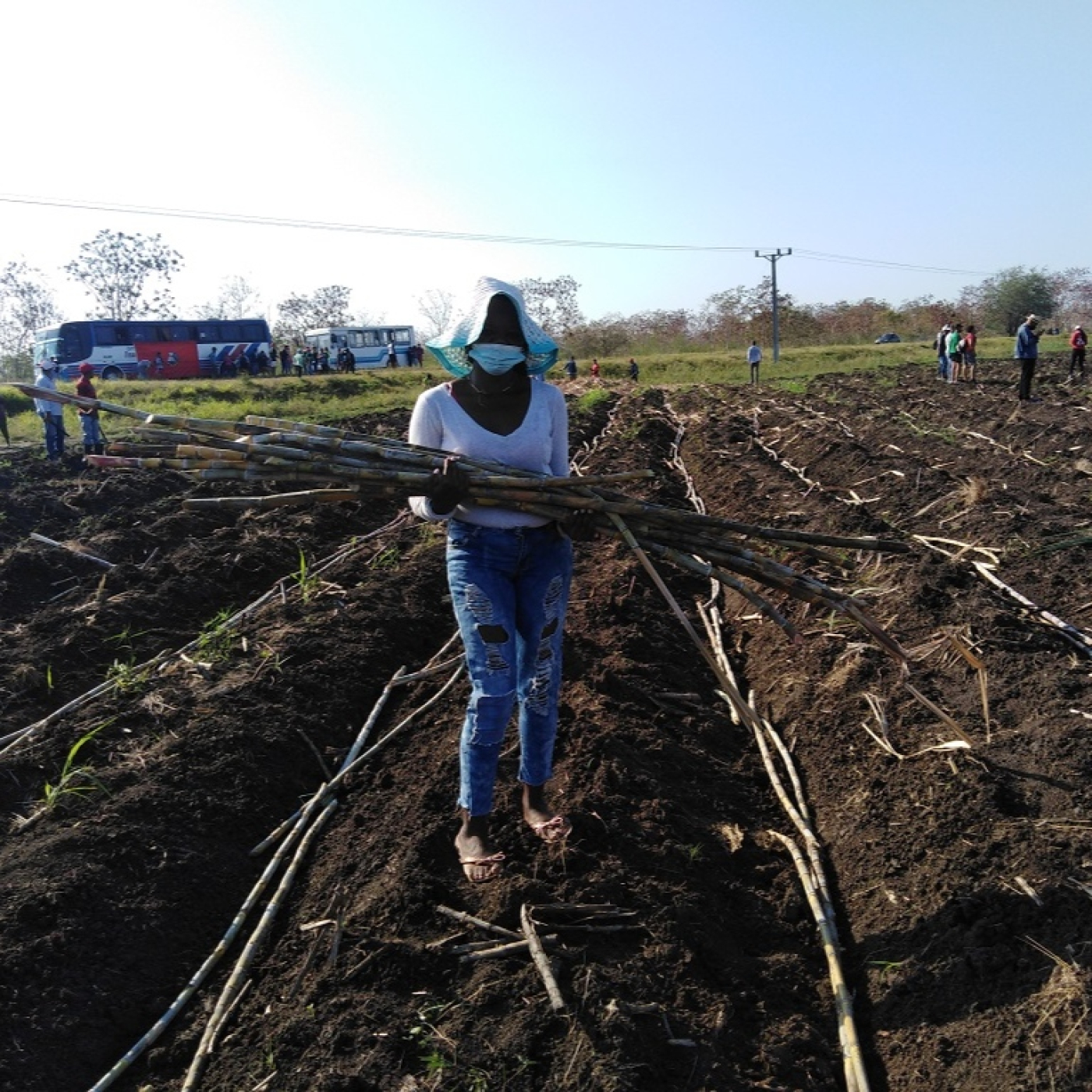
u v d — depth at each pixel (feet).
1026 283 234.17
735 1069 10.31
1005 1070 9.82
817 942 12.86
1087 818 13.28
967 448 42.24
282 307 238.07
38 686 19.89
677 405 85.40
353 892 13.17
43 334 140.36
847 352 170.71
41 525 34.04
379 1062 10.12
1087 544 25.13
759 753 17.72
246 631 21.80
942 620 20.26
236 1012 11.40
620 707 17.93
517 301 11.71
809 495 34.86
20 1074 10.21
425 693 19.35
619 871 12.94
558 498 11.69
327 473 11.85
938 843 13.44
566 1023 10.39
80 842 13.62
